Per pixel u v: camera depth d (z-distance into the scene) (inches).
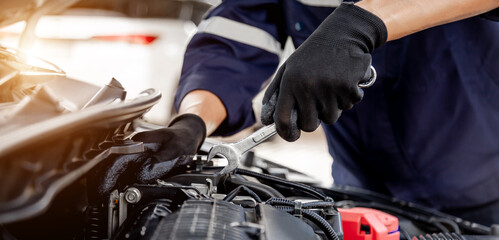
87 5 174.4
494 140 53.2
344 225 35.7
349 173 63.4
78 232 28.7
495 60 50.8
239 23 55.5
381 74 55.1
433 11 33.3
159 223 24.5
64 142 21.7
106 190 29.5
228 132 53.5
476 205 55.7
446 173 55.8
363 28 32.8
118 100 29.4
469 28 51.1
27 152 19.7
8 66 30.6
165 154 35.5
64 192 26.8
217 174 35.0
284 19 58.6
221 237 21.9
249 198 33.2
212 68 53.4
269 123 34.8
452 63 52.4
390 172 59.2
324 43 32.2
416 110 55.2
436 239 36.5
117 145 28.8
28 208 18.7
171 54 167.0
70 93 31.7
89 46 161.6
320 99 31.5
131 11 178.1
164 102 164.4
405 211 48.4
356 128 59.1
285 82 31.7
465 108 52.9
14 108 25.7
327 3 55.7
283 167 63.8
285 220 26.5
